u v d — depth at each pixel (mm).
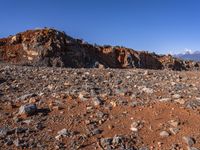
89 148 10234
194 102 13867
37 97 15062
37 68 26875
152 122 11906
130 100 14453
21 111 12766
